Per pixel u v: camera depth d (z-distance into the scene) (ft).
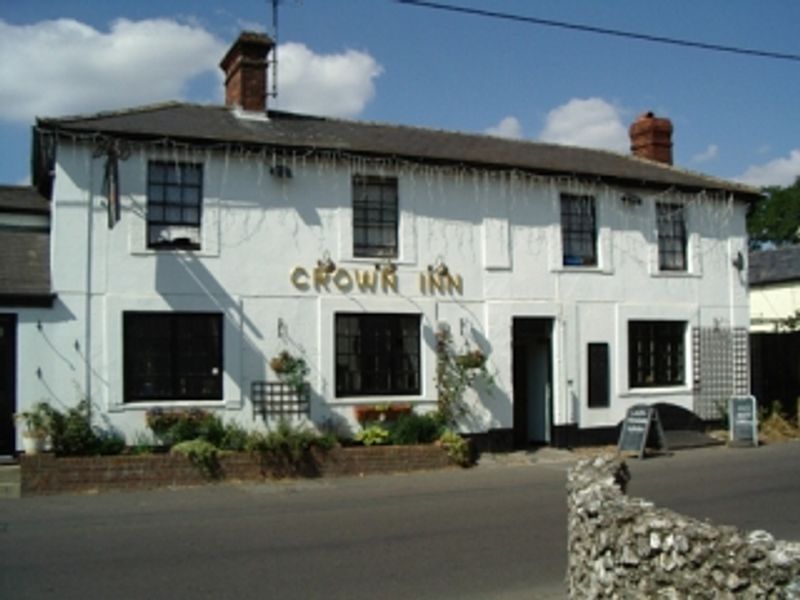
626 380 59.98
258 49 55.98
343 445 50.01
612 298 59.82
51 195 50.55
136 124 47.55
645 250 61.62
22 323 43.62
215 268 47.98
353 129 58.49
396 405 51.44
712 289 64.44
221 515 35.04
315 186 50.90
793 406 68.64
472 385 54.13
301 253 50.24
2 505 37.14
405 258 52.95
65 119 45.93
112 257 45.75
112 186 43.60
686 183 62.85
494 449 54.54
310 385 49.75
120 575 25.31
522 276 56.54
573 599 19.65
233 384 47.83
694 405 62.59
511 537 30.83
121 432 45.11
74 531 31.60
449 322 53.93
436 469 48.70
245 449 44.78
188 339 47.42
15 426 43.68
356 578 25.20
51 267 44.93
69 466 40.52
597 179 59.06
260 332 48.78
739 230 66.28
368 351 51.93
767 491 40.01
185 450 42.80
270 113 57.47
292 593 23.62
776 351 69.41
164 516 34.73
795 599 13.14
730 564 14.34
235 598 23.11
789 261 97.35
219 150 48.52
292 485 43.16
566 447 57.06
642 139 73.87
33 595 23.21
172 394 46.78
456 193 54.90
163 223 47.47
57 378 44.14
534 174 56.95
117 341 45.42
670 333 62.95
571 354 57.93
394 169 53.06
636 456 53.31
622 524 17.22
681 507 35.88
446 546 29.35
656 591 15.93
